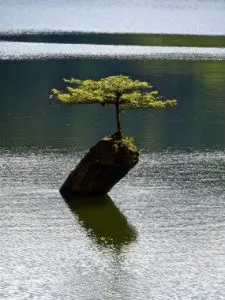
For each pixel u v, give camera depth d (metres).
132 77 139.50
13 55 167.12
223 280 48.53
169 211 61.50
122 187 67.94
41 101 115.06
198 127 98.25
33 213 60.22
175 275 49.19
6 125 96.44
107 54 172.50
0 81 133.12
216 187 68.62
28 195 64.62
